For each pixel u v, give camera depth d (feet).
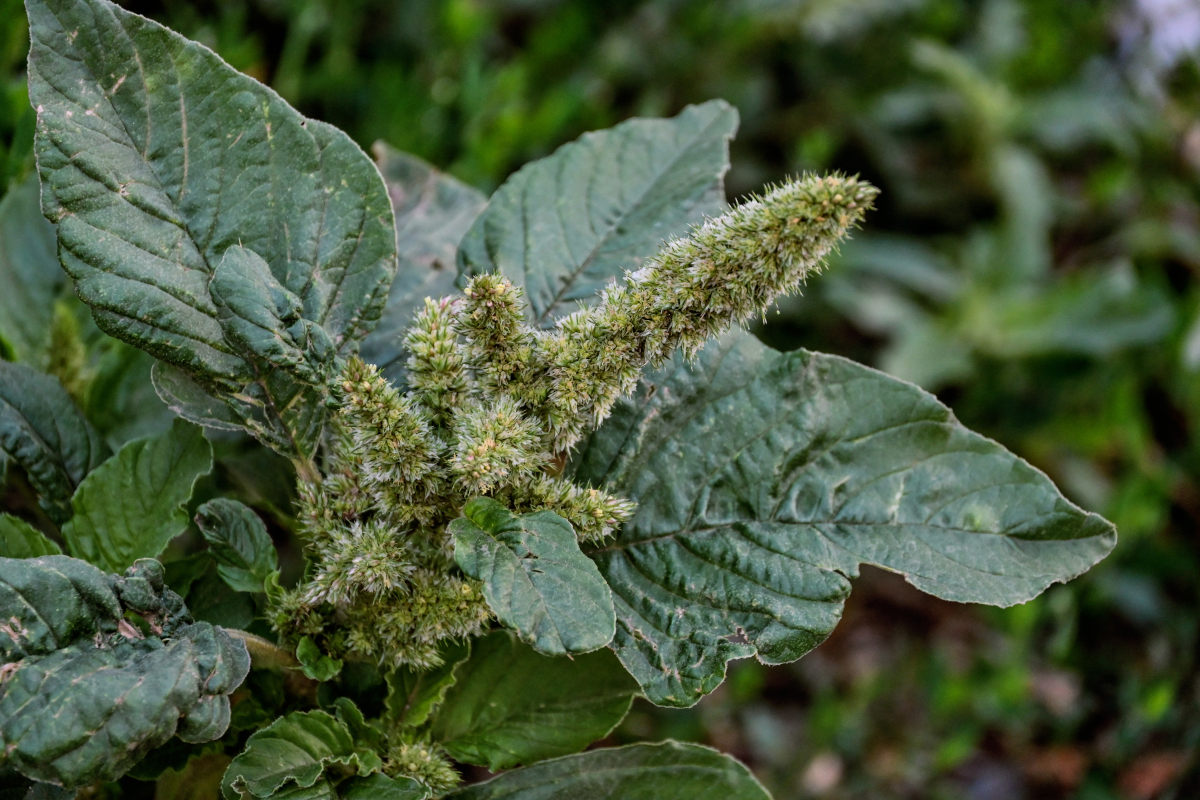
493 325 1.46
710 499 1.57
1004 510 1.54
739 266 1.44
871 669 3.02
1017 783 2.68
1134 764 2.48
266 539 1.54
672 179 1.67
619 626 1.54
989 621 2.94
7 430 1.57
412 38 3.06
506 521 1.45
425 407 1.49
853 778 2.65
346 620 1.52
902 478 1.56
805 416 1.58
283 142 1.52
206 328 1.50
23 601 1.41
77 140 1.46
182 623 1.47
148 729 1.39
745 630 1.52
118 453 1.55
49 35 1.46
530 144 2.87
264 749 1.47
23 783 1.45
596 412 1.48
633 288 1.47
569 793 1.58
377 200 1.54
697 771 1.59
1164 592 2.84
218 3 2.61
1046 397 3.49
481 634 1.53
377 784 1.49
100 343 1.75
